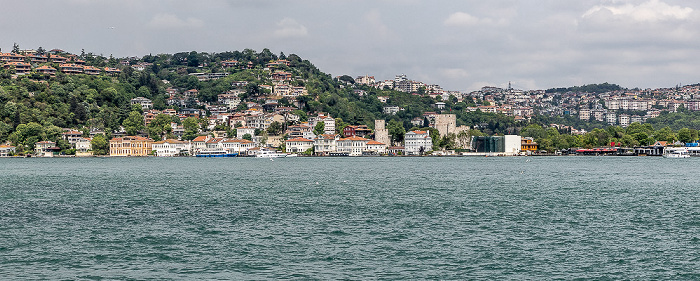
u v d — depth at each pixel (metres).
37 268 80.88
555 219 115.44
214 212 125.69
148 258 85.75
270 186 187.62
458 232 102.38
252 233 102.00
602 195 157.38
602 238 97.19
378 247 91.56
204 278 76.88
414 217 118.31
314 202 142.75
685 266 81.00
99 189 179.00
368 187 182.88
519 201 143.88
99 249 90.69
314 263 83.19
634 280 75.75
